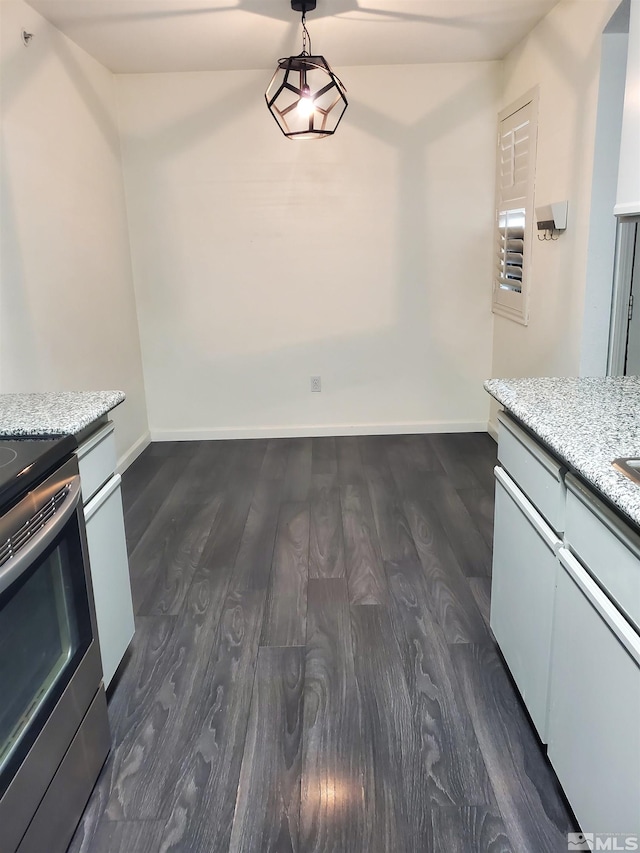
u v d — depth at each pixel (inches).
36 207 109.3
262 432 176.7
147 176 159.8
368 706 72.5
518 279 145.9
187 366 172.2
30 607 49.9
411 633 85.9
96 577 67.5
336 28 125.0
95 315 137.6
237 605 93.6
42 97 113.2
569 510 53.5
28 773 48.2
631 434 54.7
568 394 69.2
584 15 104.5
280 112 113.2
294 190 160.6
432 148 157.8
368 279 166.4
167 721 70.9
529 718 70.0
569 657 53.9
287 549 110.5
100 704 63.9
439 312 168.6
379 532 116.0
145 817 58.9
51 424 62.8
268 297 167.8
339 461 155.4
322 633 86.4
